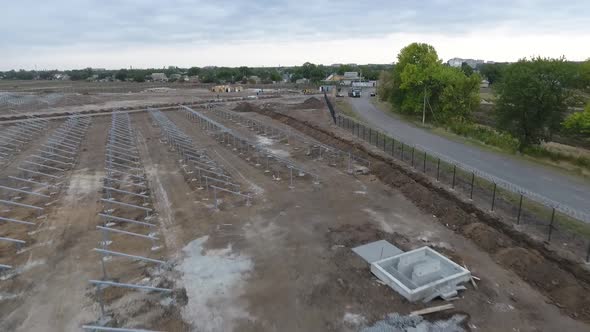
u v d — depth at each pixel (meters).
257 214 17.36
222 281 12.26
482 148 29.41
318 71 150.88
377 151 27.30
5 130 36.91
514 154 28.39
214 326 10.23
